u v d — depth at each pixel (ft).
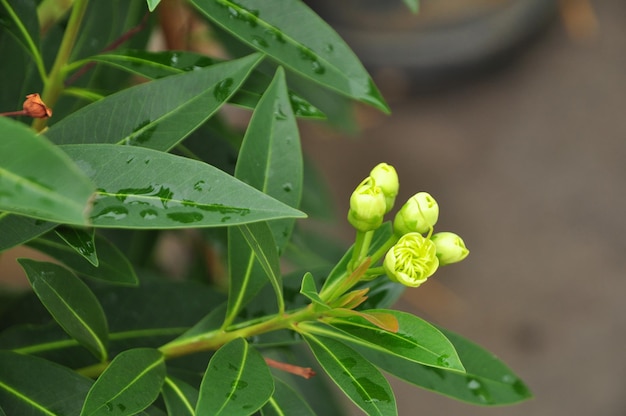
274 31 2.03
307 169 2.98
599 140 6.75
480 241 6.21
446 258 1.90
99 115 1.93
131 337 2.19
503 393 2.08
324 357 1.91
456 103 6.94
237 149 2.40
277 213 1.73
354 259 1.92
